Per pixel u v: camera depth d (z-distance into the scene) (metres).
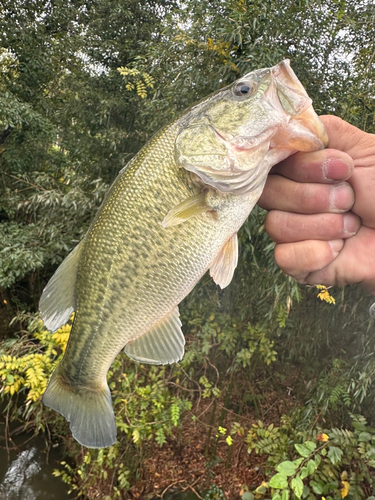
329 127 0.24
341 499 0.52
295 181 0.24
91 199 1.00
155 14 1.34
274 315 0.70
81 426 0.35
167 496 0.73
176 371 0.79
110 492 0.72
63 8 1.55
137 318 0.31
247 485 0.72
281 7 0.56
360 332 0.65
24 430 0.92
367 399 0.65
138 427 0.66
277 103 0.25
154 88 0.81
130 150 1.13
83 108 1.27
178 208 0.28
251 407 0.87
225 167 0.27
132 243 0.30
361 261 0.24
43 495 0.77
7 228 1.14
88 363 0.34
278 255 0.25
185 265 0.30
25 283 1.35
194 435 0.84
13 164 1.40
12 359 0.69
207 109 0.28
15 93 1.46
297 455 0.63
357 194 0.23
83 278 0.33
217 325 0.79
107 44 1.29
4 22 1.37
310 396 0.72
